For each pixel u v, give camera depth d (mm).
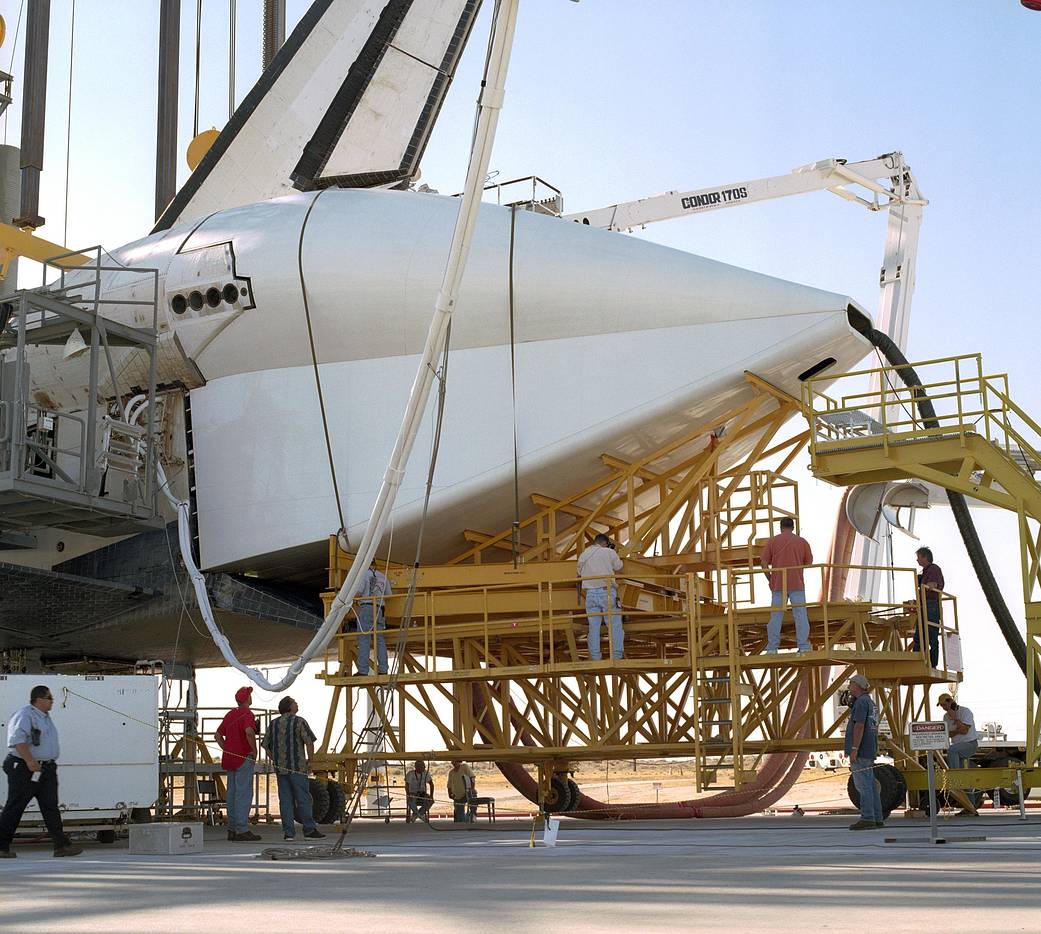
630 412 20328
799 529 21234
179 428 23719
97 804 14930
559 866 8578
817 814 24078
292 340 22266
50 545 24391
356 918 5391
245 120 29312
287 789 15008
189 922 5332
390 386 21781
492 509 21312
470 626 19906
